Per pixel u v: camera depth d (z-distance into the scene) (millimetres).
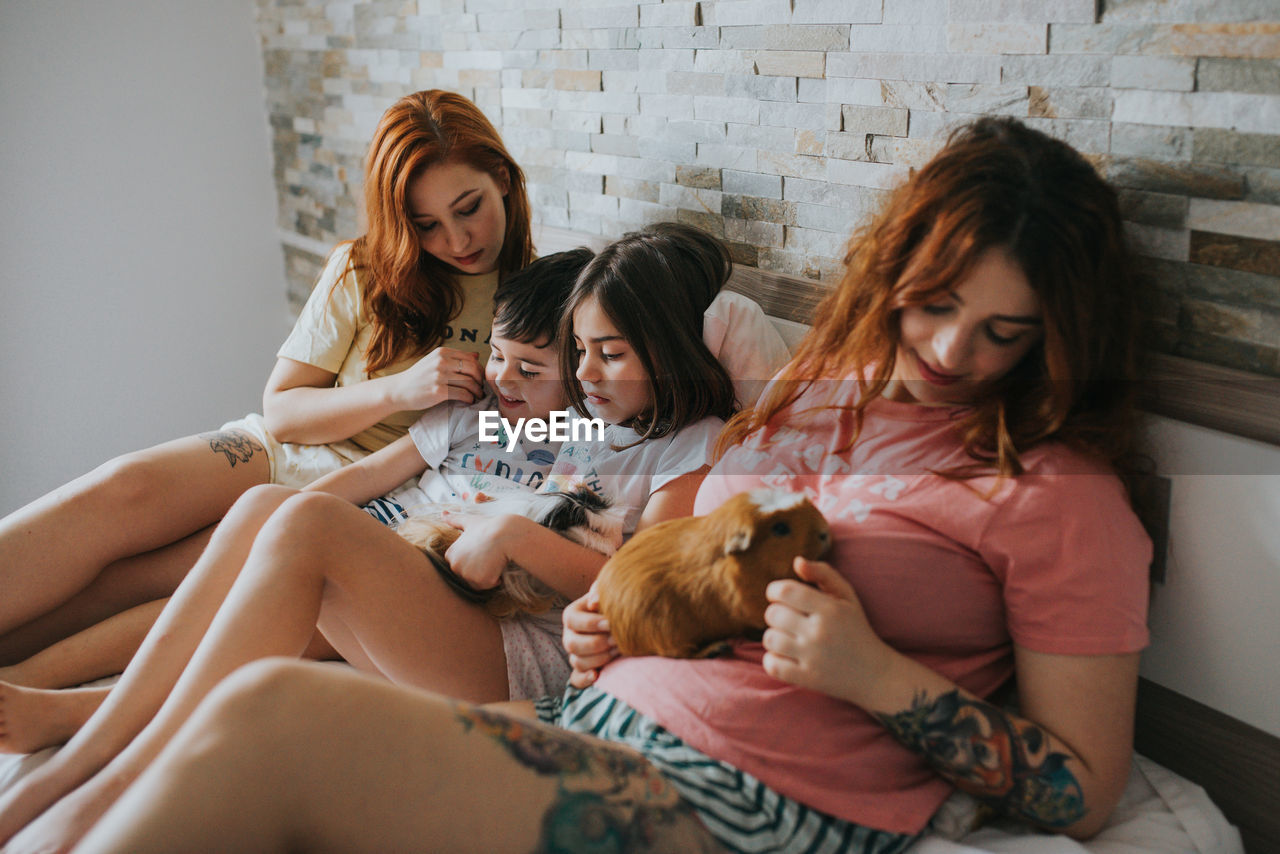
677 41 1317
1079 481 776
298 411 1357
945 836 781
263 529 904
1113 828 816
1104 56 868
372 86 1955
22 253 2076
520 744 697
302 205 2270
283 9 2162
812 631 738
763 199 1250
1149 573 848
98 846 602
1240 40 773
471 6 1670
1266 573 808
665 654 821
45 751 965
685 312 1106
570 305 1119
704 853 708
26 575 1096
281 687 663
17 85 1999
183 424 2363
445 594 979
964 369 799
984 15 954
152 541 1217
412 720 680
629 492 1092
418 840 664
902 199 829
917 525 802
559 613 1064
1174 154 833
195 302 2316
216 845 619
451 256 1321
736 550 781
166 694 914
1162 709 910
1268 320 795
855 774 759
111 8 2068
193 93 2213
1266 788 840
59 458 2209
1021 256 749
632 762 729
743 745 756
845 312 882
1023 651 784
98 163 2123
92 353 2203
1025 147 779
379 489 1280
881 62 1064
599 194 1524
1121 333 820
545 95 1579
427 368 1265
